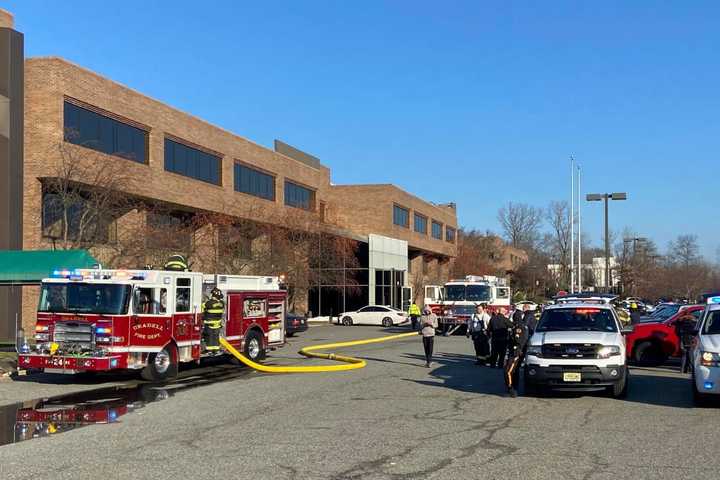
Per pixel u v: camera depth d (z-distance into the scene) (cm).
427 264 8969
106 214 3067
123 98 3538
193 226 4128
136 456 915
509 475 796
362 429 1091
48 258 2122
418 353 2673
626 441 989
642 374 1873
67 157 3008
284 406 1347
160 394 1560
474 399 1426
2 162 2923
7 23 3103
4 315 2916
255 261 4381
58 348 1705
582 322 1541
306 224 4838
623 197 4288
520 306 2198
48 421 1212
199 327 1977
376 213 6912
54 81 3055
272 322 2380
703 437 1018
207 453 927
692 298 8250
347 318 5291
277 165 5297
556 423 1139
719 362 1266
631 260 7981
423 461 868
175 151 4019
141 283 1762
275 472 817
